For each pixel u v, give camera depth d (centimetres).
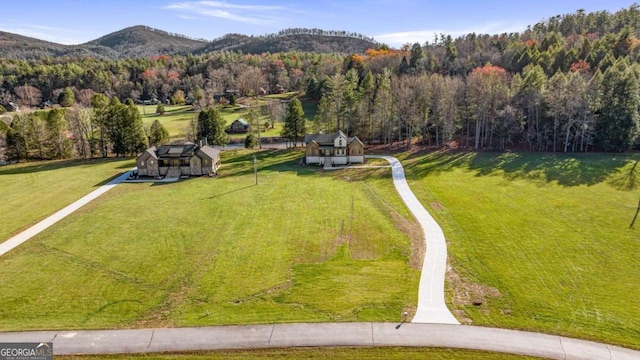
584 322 2500
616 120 6319
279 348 2264
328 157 6612
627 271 3131
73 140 7731
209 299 2788
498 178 5541
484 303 2723
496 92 7050
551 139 6969
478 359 2181
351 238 3800
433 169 6044
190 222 4203
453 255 3444
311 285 2959
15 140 7225
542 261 3303
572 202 4591
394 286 2941
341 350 2247
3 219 4316
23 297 2822
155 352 2247
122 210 4578
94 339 2352
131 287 2958
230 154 7419
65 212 4525
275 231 3956
